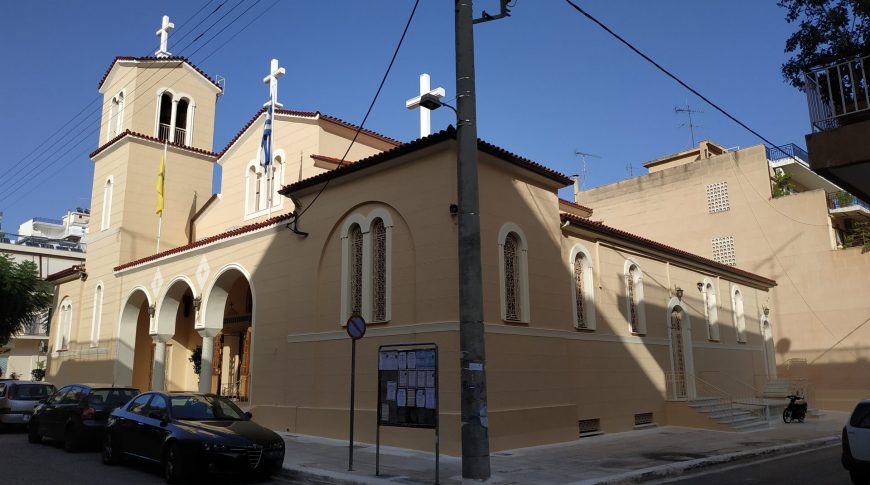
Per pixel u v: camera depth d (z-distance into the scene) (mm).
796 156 33969
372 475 10602
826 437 17438
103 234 27516
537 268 15766
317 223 17047
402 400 10484
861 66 9828
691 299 23219
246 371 23938
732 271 26078
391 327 14461
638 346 19453
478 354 9969
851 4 11312
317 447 13828
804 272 29281
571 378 16391
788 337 29328
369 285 15297
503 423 13531
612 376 17984
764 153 31047
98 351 26016
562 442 15000
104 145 28484
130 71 28594
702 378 22672
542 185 16562
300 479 11016
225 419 11391
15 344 47969
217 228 25391
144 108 28203
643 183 34844
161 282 23062
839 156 9719
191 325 27516
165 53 29734
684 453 13625
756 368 27156
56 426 14477
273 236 18531
